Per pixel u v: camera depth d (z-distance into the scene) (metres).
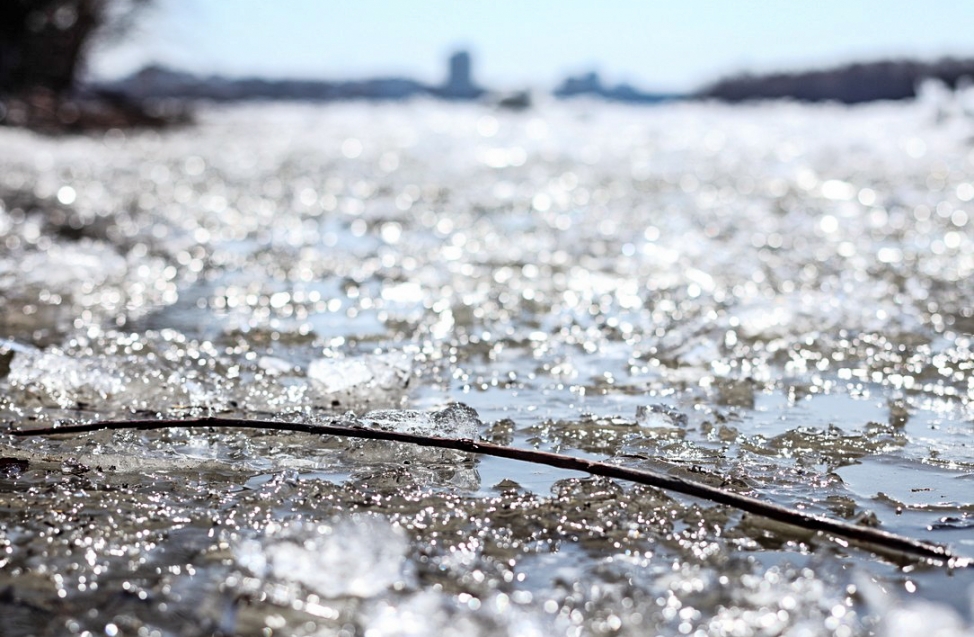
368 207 3.49
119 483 1.39
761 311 1.99
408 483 1.39
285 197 3.78
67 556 1.26
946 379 1.69
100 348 1.79
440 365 1.75
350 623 1.19
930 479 1.41
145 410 1.57
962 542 1.30
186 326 1.92
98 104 9.34
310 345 1.83
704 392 1.65
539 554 1.27
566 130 9.19
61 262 2.34
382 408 1.59
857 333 1.88
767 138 7.49
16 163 4.83
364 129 9.20
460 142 7.51
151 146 6.47
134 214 3.18
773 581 1.24
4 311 1.98
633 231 2.89
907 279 2.22
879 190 3.97
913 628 1.18
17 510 1.33
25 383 1.63
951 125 7.69
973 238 2.66
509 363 1.76
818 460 1.46
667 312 2.00
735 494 1.33
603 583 1.24
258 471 1.42
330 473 1.41
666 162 5.60
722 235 2.80
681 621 1.19
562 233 2.86
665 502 1.36
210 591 1.22
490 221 3.13
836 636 1.18
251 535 1.29
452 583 1.23
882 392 1.65
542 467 1.43
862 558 1.27
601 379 1.70
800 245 2.60
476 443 1.42
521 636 1.18
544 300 2.08
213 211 3.31
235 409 1.58
